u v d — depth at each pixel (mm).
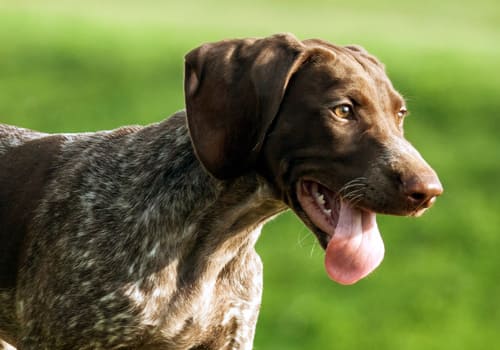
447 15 62562
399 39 46594
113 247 10500
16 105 31906
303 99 9812
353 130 9766
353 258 9797
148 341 10672
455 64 38719
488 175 27234
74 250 10547
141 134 10984
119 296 10438
